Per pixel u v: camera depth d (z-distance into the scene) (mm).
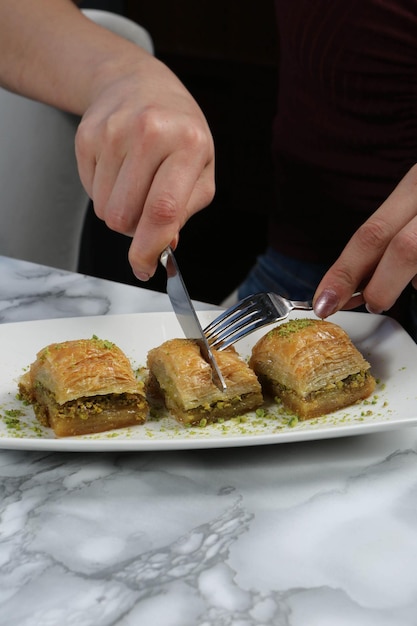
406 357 590
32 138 892
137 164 598
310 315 636
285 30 784
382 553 473
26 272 733
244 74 1704
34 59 731
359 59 739
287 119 814
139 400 554
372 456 532
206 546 479
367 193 775
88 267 1128
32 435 543
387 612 446
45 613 448
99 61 697
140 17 1771
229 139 1770
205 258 1645
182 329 609
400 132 747
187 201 597
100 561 472
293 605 450
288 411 567
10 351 609
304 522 491
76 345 561
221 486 514
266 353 581
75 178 909
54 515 498
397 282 580
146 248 593
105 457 535
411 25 715
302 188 817
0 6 740
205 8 1692
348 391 564
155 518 495
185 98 644
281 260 852
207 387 553
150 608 449
